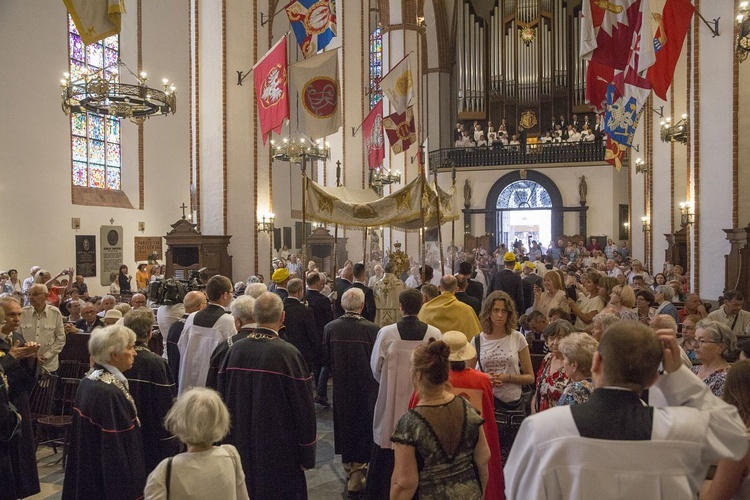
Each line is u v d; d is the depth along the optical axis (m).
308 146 18.56
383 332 5.14
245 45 15.74
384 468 5.03
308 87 12.11
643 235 25.84
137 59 21.86
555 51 34.38
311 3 12.29
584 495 2.11
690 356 6.27
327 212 9.71
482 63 35.16
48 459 7.09
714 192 12.21
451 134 37.19
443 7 36.34
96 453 3.94
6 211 17.02
